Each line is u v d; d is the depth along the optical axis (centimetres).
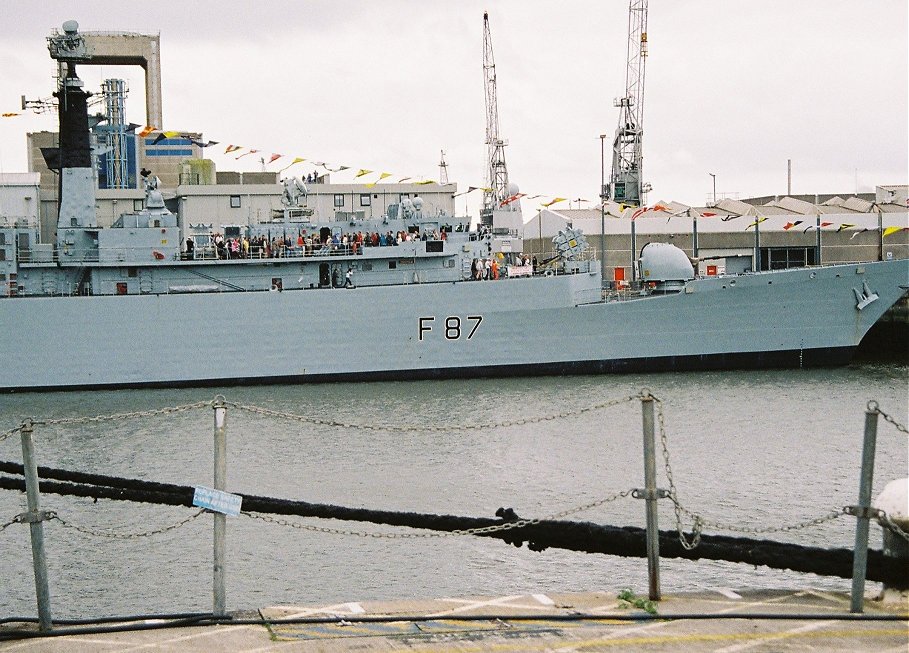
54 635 1552
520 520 1841
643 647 1430
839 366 6806
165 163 11588
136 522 3153
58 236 6588
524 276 6744
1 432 4734
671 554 1766
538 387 6044
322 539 2947
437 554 2802
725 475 3606
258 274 6644
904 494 1577
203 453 4125
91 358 6384
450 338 6575
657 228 10631
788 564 1706
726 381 6166
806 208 11275
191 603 2469
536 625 1527
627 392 5728
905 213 10562
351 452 4100
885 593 1627
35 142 10950
